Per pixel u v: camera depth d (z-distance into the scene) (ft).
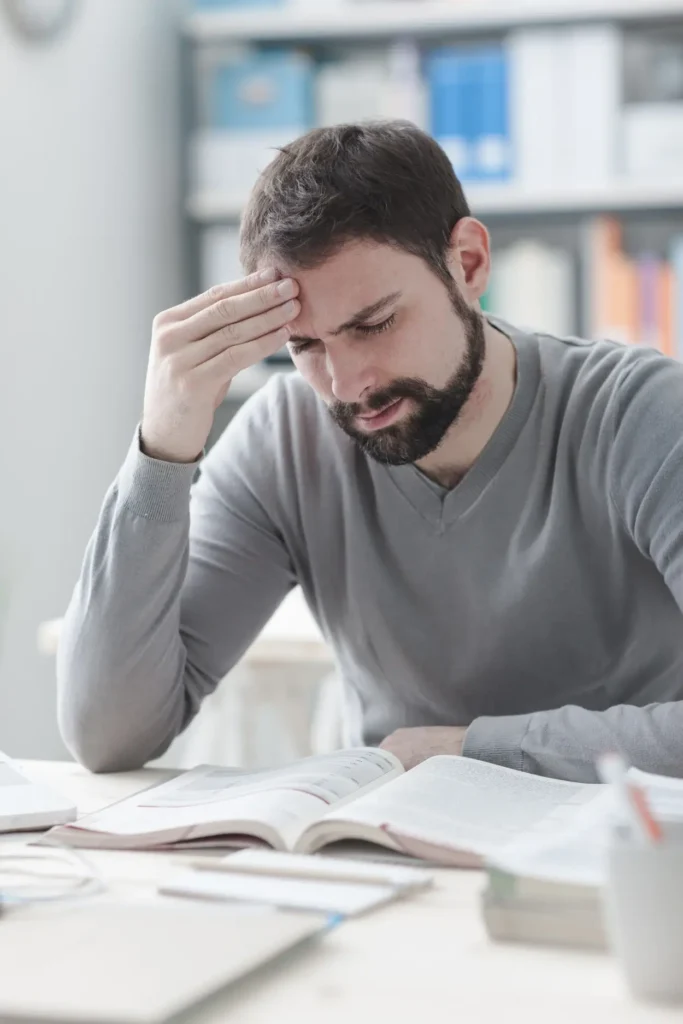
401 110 11.92
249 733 9.43
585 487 5.14
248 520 5.55
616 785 2.66
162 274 12.46
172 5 12.60
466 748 4.56
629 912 2.54
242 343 4.77
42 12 10.44
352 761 4.26
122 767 5.09
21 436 10.43
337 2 12.25
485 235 4.85
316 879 3.32
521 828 3.53
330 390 4.65
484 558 5.22
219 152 12.45
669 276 11.53
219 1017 2.48
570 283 11.74
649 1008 2.52
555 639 5.23
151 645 5.01
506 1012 2.50
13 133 10.23
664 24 11.87
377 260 4.42
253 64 12.20
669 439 4.90
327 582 5.52
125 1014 2.36
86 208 11.25
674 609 5.19
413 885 3.24
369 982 2.66
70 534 11.23
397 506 5.27
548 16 11.65
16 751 10.46
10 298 10.25
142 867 3.52
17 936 2.82
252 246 4.64
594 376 5.19
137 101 12.02
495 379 5.15
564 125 11.59
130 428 12.18
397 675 5.46
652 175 11.55
